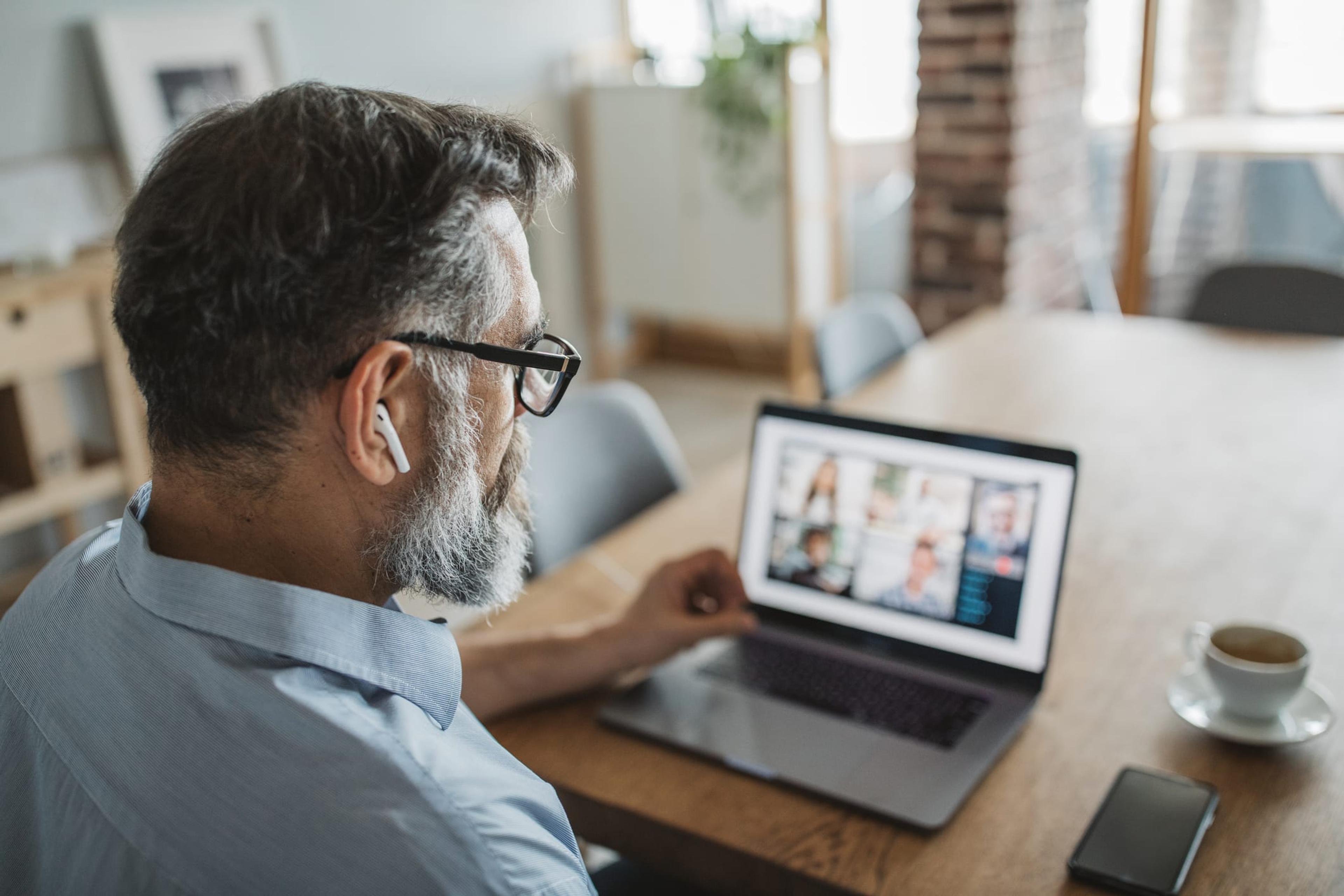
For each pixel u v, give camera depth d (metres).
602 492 1.87
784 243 4.43
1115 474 1.78
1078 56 3.93
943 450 1.26
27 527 3.11
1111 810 0.98
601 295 5.00
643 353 5.35
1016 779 1.05
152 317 0.62
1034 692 1.17
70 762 0.65
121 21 3.20
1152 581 1.43
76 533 3.10
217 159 0.61
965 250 4.17
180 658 0.64
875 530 1.29
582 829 1.09
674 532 1.64
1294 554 1.47
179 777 0.62
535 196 0.72
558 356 0.71
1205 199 3.95
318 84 0.67
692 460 4.13
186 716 0.63
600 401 1.92
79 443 3.18
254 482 0.66
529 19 4.60
